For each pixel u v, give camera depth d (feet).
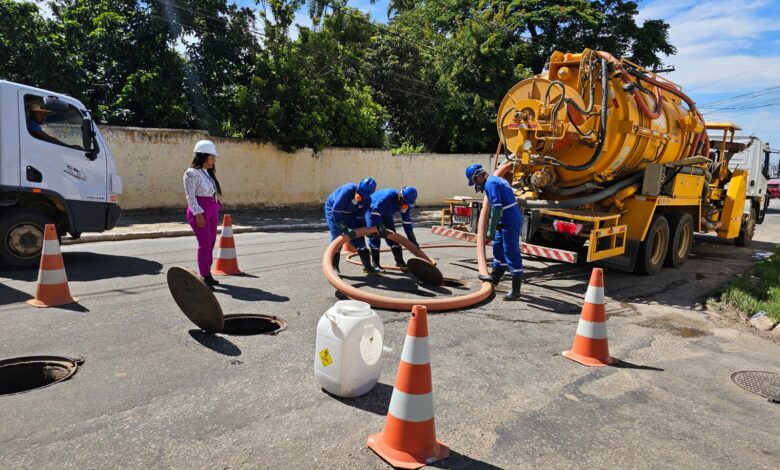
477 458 9.52
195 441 9.58
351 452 9.48
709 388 13.51
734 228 38.32
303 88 54.24
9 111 22.25
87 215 24.75
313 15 67.51
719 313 21.40
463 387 12.59
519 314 19.25
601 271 14.96
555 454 9.82
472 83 79.25
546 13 85.25
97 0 48.80
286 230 43.04
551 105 24.93
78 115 24.61
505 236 21.24
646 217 26.20
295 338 15.30
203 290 14.35
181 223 40.47
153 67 48.21
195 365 13.04
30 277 21.53
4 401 10.80
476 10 88.53
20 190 22.56
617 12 88.84
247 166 52.95
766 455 10.23
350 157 62.59
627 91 23.48
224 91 53.78
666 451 10.17
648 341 17.16
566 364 14.53
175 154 46.78
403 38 79.30
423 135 82.79
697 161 27.12
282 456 9.23
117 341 14.44
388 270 26.00
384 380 12.76
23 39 41.37
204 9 50.55
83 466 8.66
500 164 28.07
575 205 25.80
